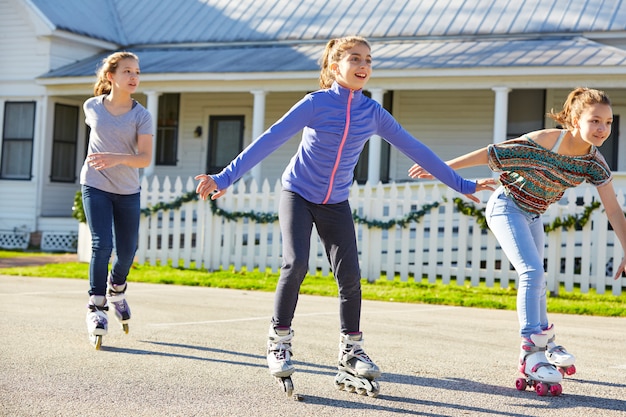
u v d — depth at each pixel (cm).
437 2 2508
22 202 2659
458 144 2412
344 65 529
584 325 1008
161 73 2330
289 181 549
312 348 733
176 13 2855
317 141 534
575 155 569
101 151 703
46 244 2614
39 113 2638
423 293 1326
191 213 1672
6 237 2666
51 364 623
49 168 2658
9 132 2678
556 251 1391
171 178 2773
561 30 2236
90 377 580
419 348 759
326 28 2538
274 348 534
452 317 1048
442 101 2428
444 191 2000
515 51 2119
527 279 571
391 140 564
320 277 1549
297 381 586
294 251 534
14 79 2666
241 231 1625
